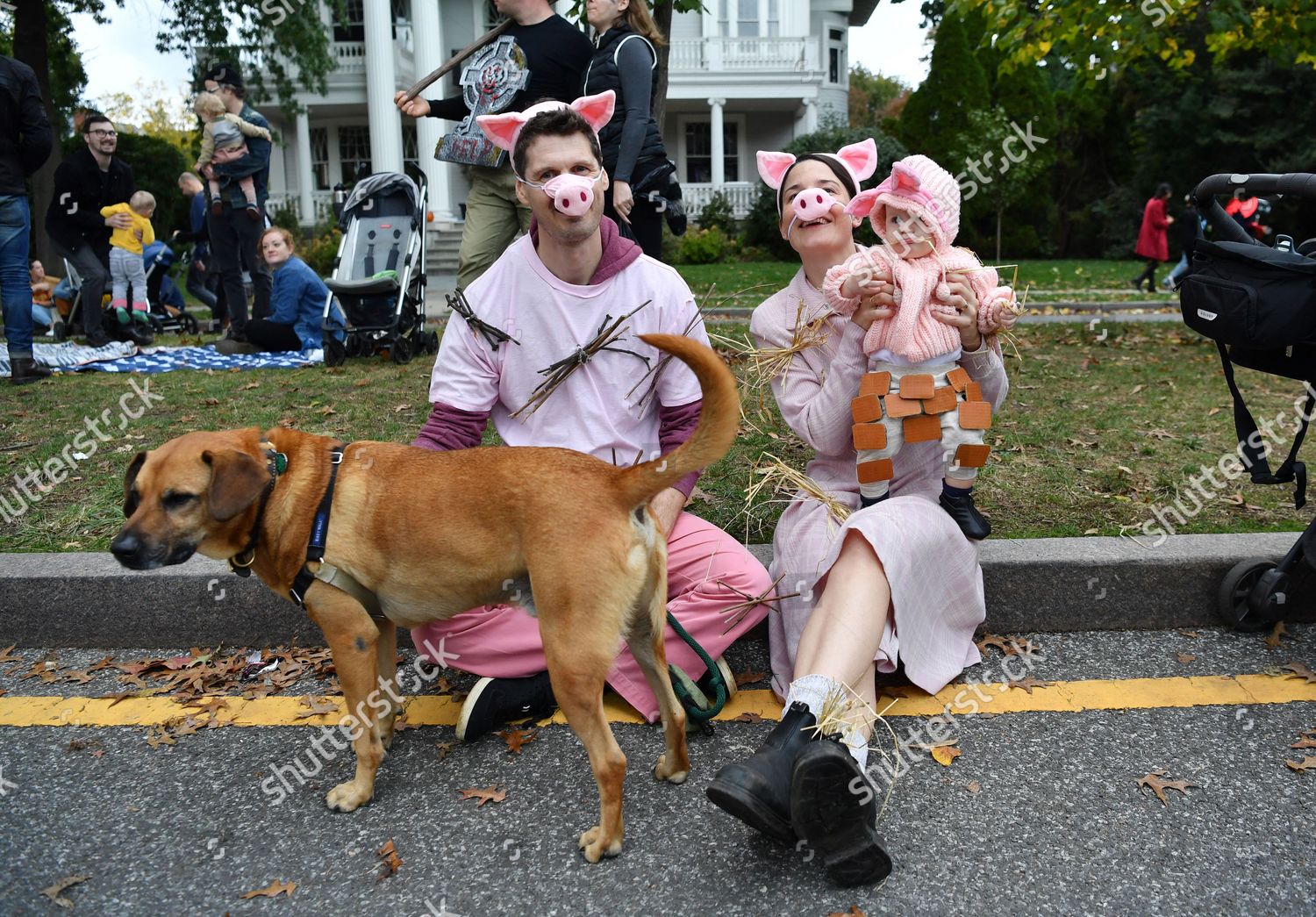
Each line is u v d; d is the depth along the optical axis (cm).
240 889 226
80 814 254
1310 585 341
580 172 281
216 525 248
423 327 798
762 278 1559
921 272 286
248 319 901
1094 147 3066
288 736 292
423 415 545
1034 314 1091
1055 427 512
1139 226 2714
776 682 305
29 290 658
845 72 2800
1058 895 218
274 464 251
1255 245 300
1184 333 853
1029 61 887
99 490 437
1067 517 398
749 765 222
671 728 258
